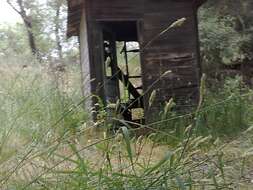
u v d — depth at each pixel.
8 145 3.54
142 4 10.44
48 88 6.08
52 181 2.79
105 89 10.09
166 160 2.54
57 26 25.38
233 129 7.72
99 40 10.16
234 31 16.33
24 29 27.08
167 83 10.25
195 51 10.49
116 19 10.32
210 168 2.68
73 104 3.41
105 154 2.81
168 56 10.38
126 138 2.53
